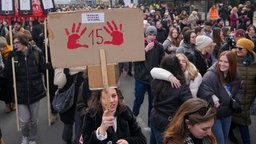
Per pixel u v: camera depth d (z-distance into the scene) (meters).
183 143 2.71
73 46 2.70
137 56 2.74
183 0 29.88
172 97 4.19
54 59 2.70
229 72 4.67
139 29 2.72
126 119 3.23
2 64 7.59
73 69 5.23
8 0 6.12
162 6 27.78
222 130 4.68
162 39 11.28
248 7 20.64
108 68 2.73
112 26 2.70
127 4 5.31
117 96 3.08
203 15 25.16
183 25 15.15
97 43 2.71
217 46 7.56
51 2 6.54
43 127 6.95
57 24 2.67
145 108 7.96
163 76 4.22
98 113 3.11
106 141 2.97
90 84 2.74
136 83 6.64
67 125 5.58
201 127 2.66
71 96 5.27
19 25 8.25
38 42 9.23
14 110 8.06
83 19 2.68
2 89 6.53
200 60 6.20
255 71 5.49
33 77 5.73
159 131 4.32
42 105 8.34
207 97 4.53
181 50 6.48
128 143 3.13
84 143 3.10
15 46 5.64
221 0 31.06
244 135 5.63
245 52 5.54
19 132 6.71
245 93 5.53
